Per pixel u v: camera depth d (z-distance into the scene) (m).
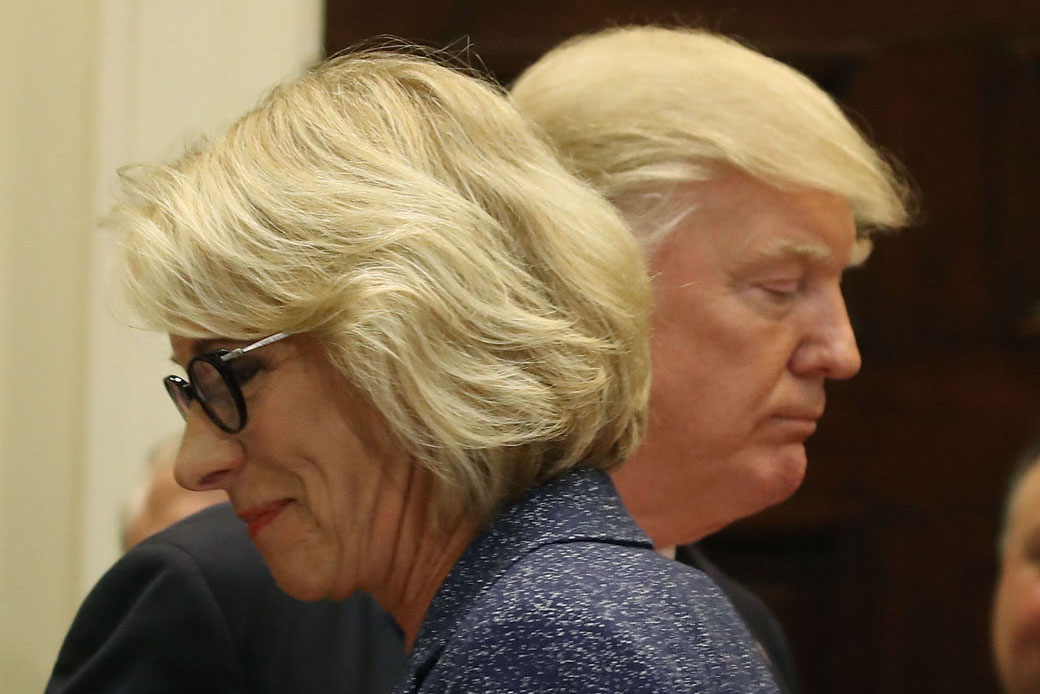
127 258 3.29
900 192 6.22
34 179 7.19
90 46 7.21
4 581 7.17
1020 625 5.21
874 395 8.11
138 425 7.25
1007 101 8.09
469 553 3.11
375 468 3.21
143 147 7.25
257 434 3.22
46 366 7.20
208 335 3.17
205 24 7.31
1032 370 8.09
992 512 8.05
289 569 3.31
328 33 7.63
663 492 4.48
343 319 3.03
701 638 2.94
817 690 8.10
